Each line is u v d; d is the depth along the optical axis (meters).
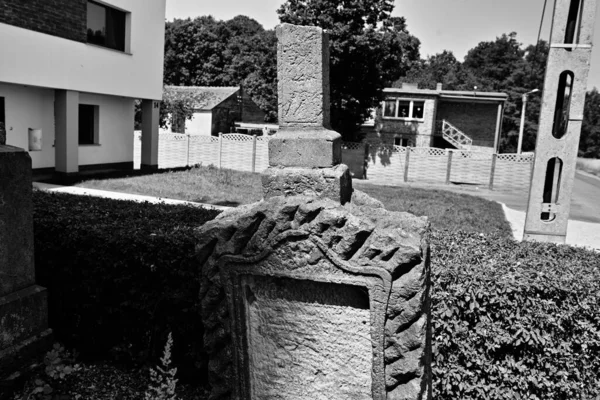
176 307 4.23
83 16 15.91
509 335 3.74
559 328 3.69
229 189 16.25
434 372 3.85
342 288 3.08
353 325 3.09
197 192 15.09
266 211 3.16
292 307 3.26
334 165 3.24
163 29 19.62
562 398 3.82
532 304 3.72
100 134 18.56
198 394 4.18
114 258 4.35
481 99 33.81
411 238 2.90
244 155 25.78
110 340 4.62
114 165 19.42
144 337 4.43
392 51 25.70
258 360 3.42
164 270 4.20
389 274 2.85
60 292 4.70
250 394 3.46
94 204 6.09
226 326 3.42
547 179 7.12
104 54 16.81
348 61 25.22
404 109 35.19
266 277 3.27
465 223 11.80
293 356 3.30
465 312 3.82
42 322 4.39
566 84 6.83
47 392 3.91
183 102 32.75
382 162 27.00
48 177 16.34
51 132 16.59
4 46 13.33
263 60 39.88
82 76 16.03
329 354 3.20
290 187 3.23
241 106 37.59
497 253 4.66
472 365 3.86
